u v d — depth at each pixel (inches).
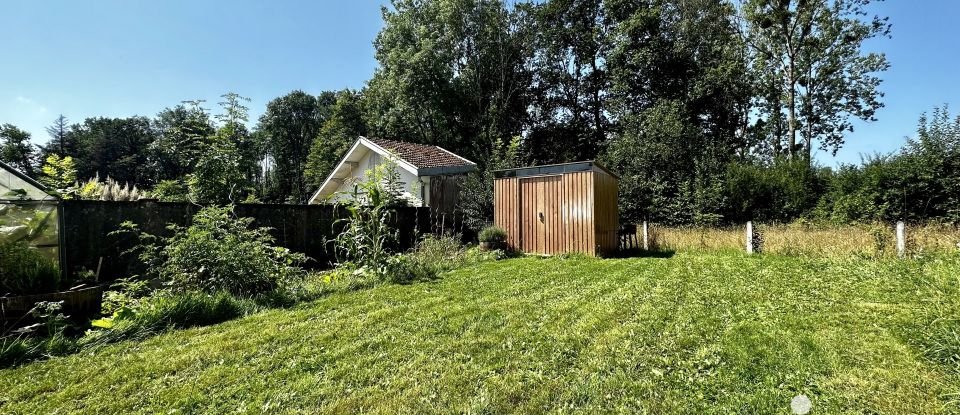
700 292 216.4
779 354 124.2
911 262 262.7
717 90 816.3
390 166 363.3
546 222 403.2
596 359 125.1
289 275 244.8
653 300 199.8
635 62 847.7
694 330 151.3
